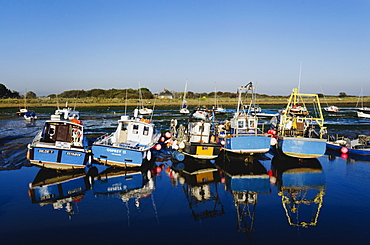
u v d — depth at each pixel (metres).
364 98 116.69
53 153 15.61
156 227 10.72
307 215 11.77
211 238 9.92
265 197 13.85
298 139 18.72
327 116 54.72
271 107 84.31
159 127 36.69
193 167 19.36
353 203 12.98
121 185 15.45
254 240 9.79
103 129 35.22
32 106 81.56
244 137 18.94
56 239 9.81
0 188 14.58
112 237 9.98
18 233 10.18
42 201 13.05
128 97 115.31
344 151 22.92
